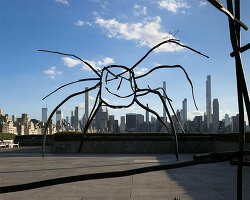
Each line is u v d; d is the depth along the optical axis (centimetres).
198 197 469
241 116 138
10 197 480
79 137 1594
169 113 661
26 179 660
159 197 472
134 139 1577
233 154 116
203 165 946
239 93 138
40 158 1227
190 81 362
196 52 260
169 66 377
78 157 1273
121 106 417
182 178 681
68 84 344
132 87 434
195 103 361
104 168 866
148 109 484
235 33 134
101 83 371
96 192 516
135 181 637
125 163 1007
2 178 678
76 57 353
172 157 1257
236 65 135
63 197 477
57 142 1589
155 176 712
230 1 136
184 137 1562
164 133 1589
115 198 467
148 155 1383
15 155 1392
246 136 1016
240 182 129
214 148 1516
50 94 340
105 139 1585
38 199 463
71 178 86
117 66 387
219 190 528
